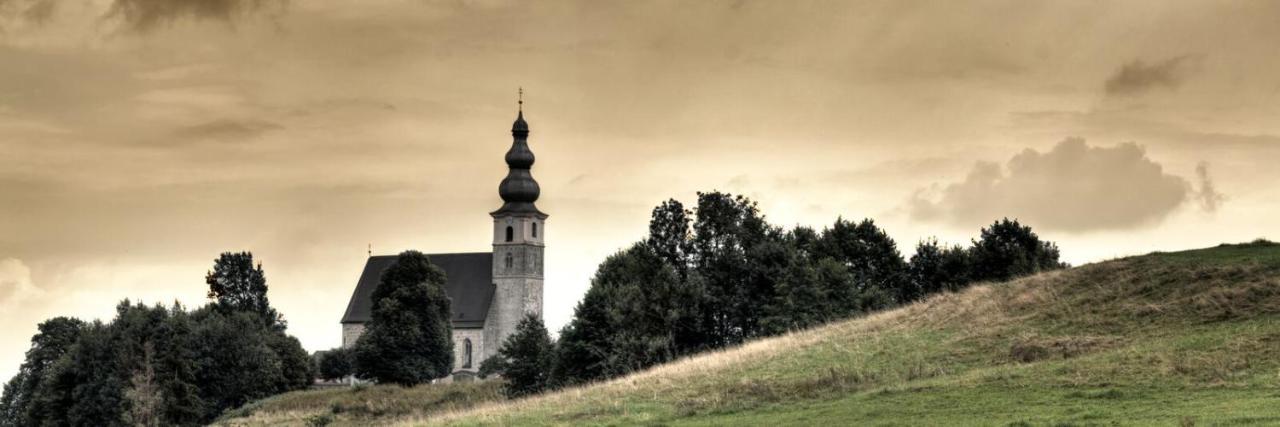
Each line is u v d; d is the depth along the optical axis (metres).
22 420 142.00
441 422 61.00
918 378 53.59
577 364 97.31
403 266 156.62
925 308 72.12
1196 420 36.94
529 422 54.69
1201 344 49.94
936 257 125.69
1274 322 51.62
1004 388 46.97
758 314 108.75
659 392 58.62
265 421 105.12
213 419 130.88
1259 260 61.31
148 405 120.19
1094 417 39.56
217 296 195.38
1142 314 57.91
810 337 71.62
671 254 124.81
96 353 129.88
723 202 126.25
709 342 111.94
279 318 198.50
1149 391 43.41
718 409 51.44
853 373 55.41
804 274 104.81
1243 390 41.91
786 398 52.09
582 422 52.22
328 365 186.62
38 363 159.12
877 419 44.00
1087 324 58.69
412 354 154.38
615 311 97.00
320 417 102.31
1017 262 117.00
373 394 114.56
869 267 124.00
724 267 114.31
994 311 65.62
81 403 127.38
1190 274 61.38
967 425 40.34
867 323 72.38
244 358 137.50
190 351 132.62
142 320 132.00
